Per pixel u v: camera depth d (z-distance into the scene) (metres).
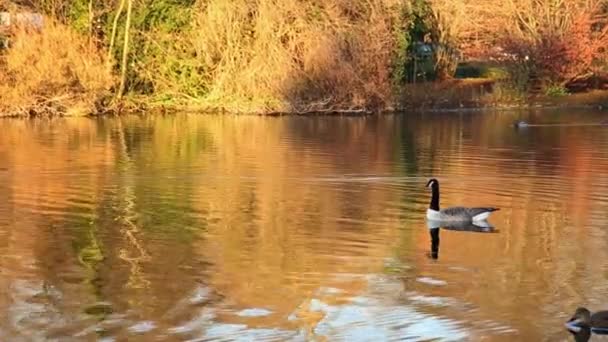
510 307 13.63
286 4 46.00
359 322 12.95
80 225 18.92
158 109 47.25
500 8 54.19
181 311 13.35
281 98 45.88
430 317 13.18
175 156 29.23
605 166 27.58
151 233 18.22
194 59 47.41
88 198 21.89
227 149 31.12
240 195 22.41
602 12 58.91
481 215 19.59
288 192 22.95
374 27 46.38
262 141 33.62
